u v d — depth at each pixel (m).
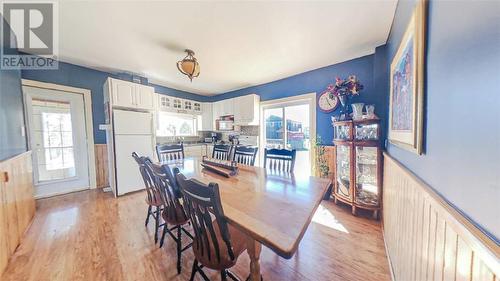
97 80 3.51
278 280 1.41
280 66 3.20
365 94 2.77
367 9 1.74
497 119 0.44
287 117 3.92
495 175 0.45
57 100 3.16
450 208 0.64
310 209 1.05
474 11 0.54
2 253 1.52
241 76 3.75
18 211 1.93
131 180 3.30
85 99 3.40
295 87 3.67
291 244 0.72
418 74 0.94
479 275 0.48
